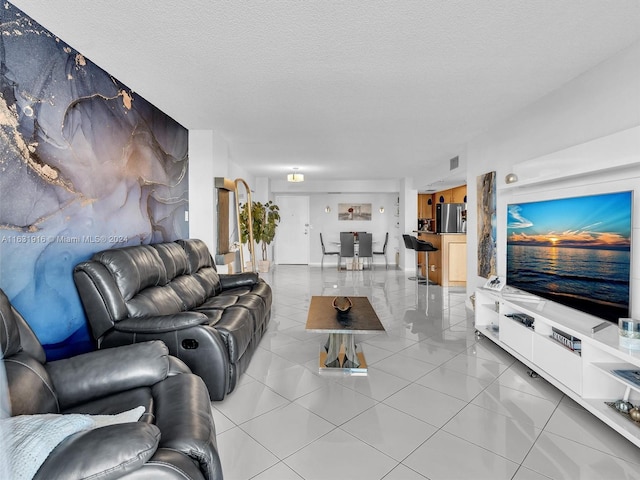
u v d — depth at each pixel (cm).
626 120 233
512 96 322
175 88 306
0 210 180
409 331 401
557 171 292
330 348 299
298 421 216
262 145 525
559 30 214
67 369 158
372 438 199
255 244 895
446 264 684
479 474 169
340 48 236
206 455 119
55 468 94
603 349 202
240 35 220
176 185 404
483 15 199
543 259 294
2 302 144
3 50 181
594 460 180
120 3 187
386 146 527
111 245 279
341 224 1068
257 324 324
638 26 209
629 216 212
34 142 201
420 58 250
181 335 231
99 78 263
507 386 264
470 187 480
